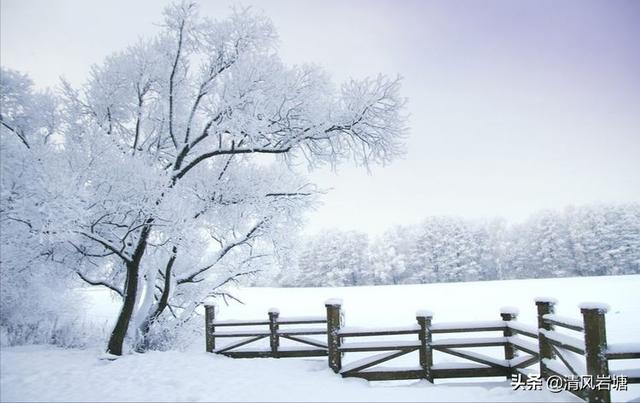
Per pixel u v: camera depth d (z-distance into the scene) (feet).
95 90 33.55
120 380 20.84
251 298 107.45
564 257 193.98
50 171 23.81
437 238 210.18
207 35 31.19
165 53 33.17
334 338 22.68
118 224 27.30
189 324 34.50
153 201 26.89
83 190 23.47
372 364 21.75
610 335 37.68
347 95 30.07
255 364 24.70
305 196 33.68
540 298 18.61
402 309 69.67
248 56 31.01
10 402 17.61
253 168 36.01
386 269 214.07
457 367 21.25
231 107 29.84
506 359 21.67
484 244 214.48
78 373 22.02
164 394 18.60
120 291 33.45
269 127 30.89
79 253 30.71
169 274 32.09
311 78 30.99
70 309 34.94
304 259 222.89
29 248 27.07
